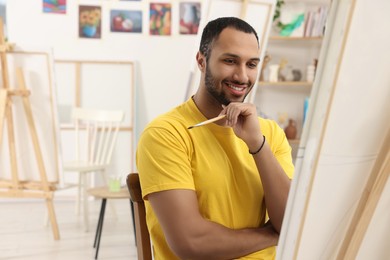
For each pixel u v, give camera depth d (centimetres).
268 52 482
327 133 53
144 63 490
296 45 481
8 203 466
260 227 106
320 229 57
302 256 58
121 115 426
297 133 488
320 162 54
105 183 400
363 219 58
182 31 489
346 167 55
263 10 179
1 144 326
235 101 106
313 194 55
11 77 317
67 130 474
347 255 60
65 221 394
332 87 51
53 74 316
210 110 109
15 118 322
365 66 52
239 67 103
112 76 483
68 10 479
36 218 403
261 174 104
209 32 106
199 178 103
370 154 57
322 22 463
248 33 104
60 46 480
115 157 484
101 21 483
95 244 319
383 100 54
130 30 486
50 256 300
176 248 97
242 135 103
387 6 50
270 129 122
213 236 98
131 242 332
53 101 320
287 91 488
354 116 53
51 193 330
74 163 410
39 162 325
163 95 493
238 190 106
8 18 473
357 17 49
